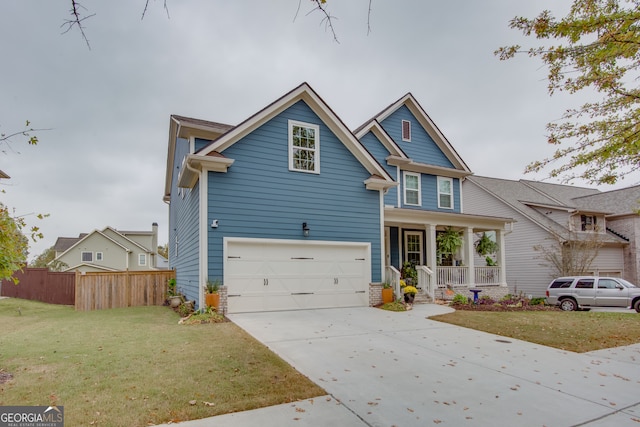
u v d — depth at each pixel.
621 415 4.25
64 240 44.00
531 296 20.31
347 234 12.52
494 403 4.50
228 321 9.43
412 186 17.73
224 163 10.50
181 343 6.93
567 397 4.77
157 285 14.77
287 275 11.49
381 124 17.55
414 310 11.94
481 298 15.39
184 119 12.65
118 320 9.98
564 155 5.66
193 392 4.50
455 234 16.14
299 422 3.83
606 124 5.22
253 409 4.11
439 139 18.73
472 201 25.41
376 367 5.77
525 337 8.36
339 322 9.46
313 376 5.27
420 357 6.42
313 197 12.05
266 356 6.10
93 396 4.32
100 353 6.20
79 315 11.42
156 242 45.59
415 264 17.20
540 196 25.22
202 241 10.33
